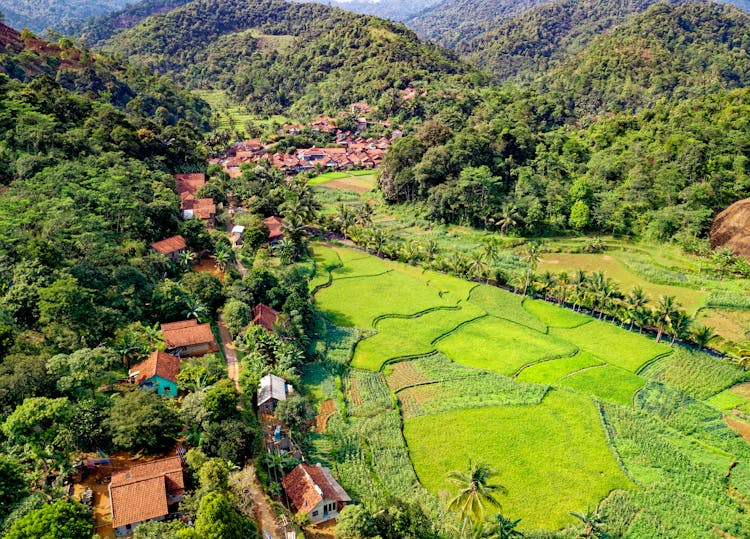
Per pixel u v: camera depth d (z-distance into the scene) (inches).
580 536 2226.9
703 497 2549.2
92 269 3260.3
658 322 4033.0
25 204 3752.5
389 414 3024.1
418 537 2055.9
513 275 5049.2
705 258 5083.7
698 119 6584.6
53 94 5792.3
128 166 5196.9
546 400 3233.3
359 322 4153.5
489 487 2070.6
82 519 1792.6
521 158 6884.8
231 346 3447.3
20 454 2058.3
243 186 6491.1
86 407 2267.5
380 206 7150.6
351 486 2470.5
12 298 2866.6
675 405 3253.0
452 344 3919.8
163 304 3457.2
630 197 5900.6
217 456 2313.0
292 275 4296.3
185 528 1798.7
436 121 7790.4
